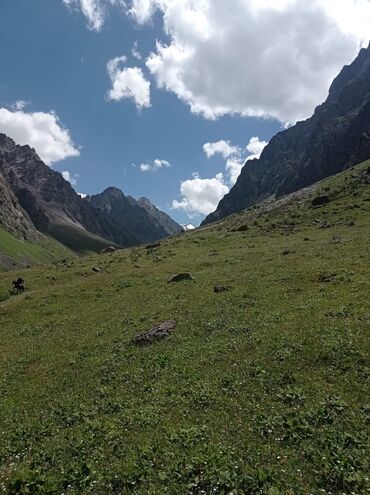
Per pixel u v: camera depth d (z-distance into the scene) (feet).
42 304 184.85
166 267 230.48
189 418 61.62
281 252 213.25
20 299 201.16
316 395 61.62
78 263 313.53
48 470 53.36
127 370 87.66
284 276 143.02
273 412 59.31
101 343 113.09
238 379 71.61
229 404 63.72
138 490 45.85
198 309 125.29
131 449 54.75
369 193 377.91
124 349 102.78
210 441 53.72
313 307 99.81
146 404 69.21
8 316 175.83
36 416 74.02
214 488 43.86
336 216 327.67
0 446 64.03
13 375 102.42
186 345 95.40
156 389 74.64
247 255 226.58
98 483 48.14
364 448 48.08
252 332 92.99
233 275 169.68
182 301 141.49
